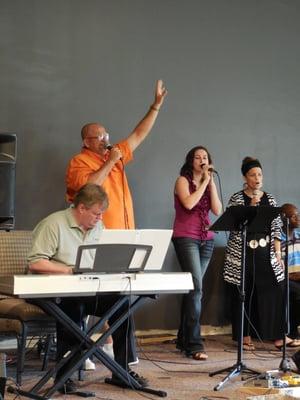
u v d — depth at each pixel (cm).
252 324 542
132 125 561
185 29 587
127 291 357
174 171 579
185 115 585
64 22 537
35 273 365
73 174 470
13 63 518
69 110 537
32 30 525
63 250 377
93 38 548
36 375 432
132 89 562
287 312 444
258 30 620
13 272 459
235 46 609
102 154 478
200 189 503
